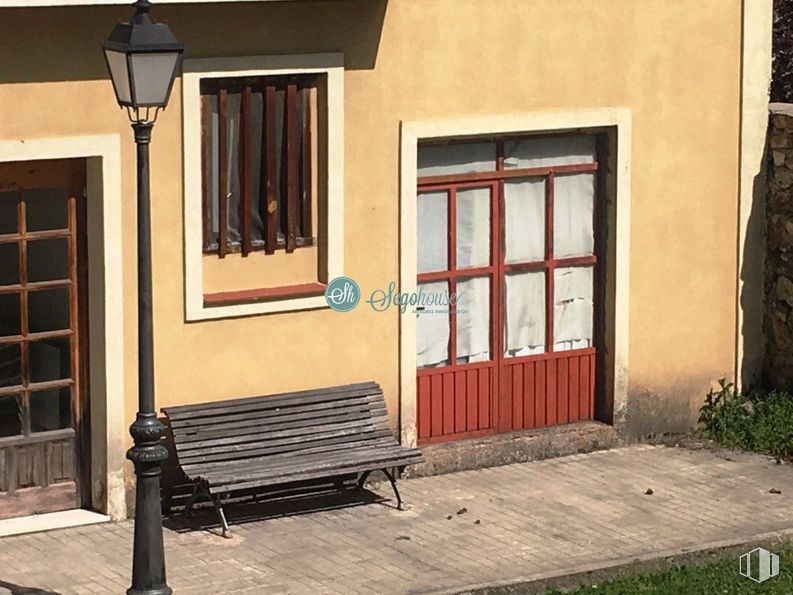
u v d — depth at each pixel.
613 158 13.62
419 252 13.09
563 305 13.78
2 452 11.66
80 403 11.88
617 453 13.73
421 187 12.99
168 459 11.98
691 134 13.88
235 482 11.51
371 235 12.62
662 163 13.80
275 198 12.31
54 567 11.02
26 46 11.14
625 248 13.73
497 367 13.52
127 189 11.61
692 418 14.22
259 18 11.91
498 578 10.88
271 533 11.72
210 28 11.74
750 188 14.20
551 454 13.57
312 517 12.06
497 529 11.87
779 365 14.39
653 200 13.81
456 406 13.37
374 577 10.89
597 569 11.05
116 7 11.39
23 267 11.54
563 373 13.83
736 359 14.37
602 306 13.89
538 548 11.48
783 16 16.94
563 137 13.53
